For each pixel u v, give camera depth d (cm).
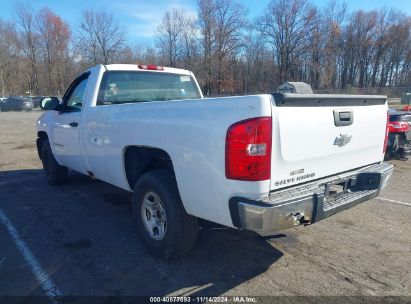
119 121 386
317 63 6625
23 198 568
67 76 7338
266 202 265
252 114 263
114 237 416
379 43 7769
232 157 270
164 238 346
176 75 552
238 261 358
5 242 404
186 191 312
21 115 3041
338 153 331
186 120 303
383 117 389
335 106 321
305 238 415
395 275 334
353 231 437
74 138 496
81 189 618
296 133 285
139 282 321
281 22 6462
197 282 321
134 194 375
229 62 6250
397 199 575
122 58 6397
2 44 7112
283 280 324
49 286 315
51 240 409
